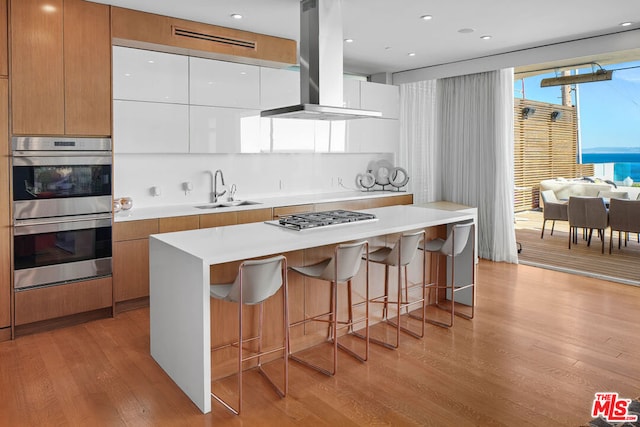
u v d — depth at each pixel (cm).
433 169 677
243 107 499
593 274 541
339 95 389
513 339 358
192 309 264
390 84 682
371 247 382
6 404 262
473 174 638
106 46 386
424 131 677
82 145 378
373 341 355
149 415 253
